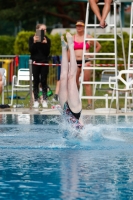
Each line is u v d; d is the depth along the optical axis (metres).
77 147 14.99
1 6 71.50
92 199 9.27
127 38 44.22
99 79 39.62
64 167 12.03
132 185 10.26
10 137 16.94
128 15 100.94
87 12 25.45
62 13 73.38
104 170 11.70
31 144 15.48
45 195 9.53
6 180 10.69
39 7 70.31
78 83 26.77
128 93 27.19
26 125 19.95
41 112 24.61
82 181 10.59
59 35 46.41
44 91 26.86
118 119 22.09
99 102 30.42
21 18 71.44
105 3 24.62
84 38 25.27
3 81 25.81
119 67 40.47
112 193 9.67
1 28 110.81
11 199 9.26
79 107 16.31
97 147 15.02
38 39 26.38
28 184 10.34
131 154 13.85
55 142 15.85
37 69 26.69
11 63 34.56
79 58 26.55
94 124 20.05
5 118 22.33
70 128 16.48
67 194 9.60
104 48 43.16
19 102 29.91
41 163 12.52
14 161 12.78
